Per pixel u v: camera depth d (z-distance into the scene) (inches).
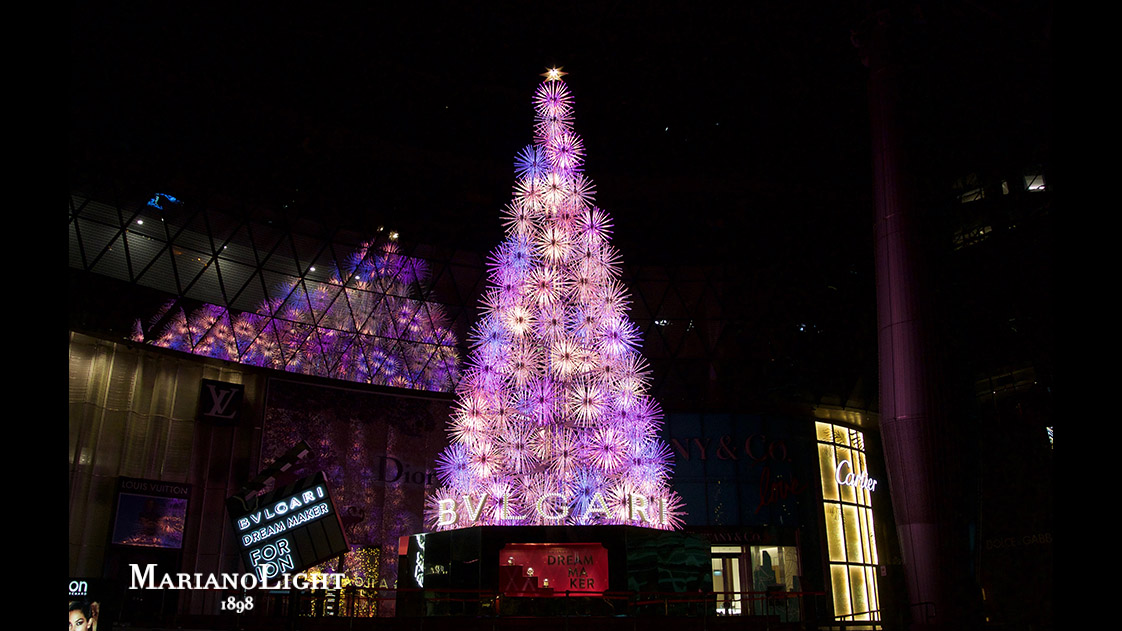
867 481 1386.6
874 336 1380.4
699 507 1230.3
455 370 1246.3
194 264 1079.0
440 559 669.9
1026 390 1216.8
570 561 631.2
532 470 665.6
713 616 642.2
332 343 1171.9
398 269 1264.8
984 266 1261.1
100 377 951.6
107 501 918.4
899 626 805.2
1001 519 1190.9
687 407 1295.5
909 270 880.3
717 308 1374.3
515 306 656.4
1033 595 1126.4
